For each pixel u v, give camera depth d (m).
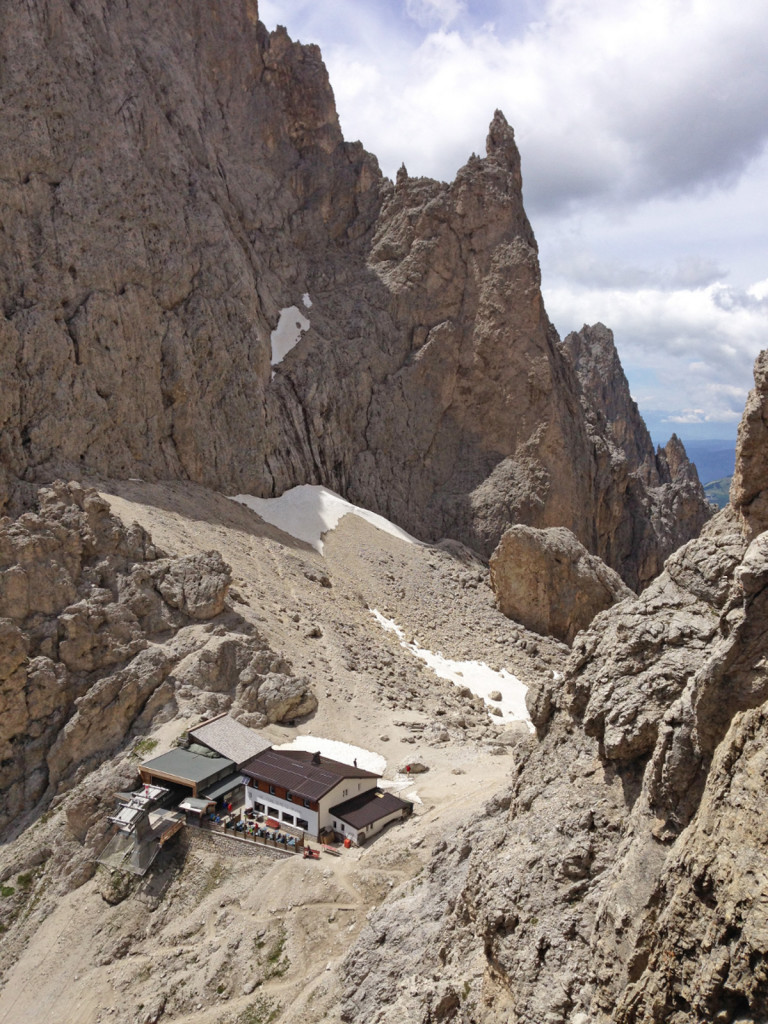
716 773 15.95
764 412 22.20
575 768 24.88
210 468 103.88
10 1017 42.41
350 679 67.56
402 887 38.50
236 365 109.62
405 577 101.19
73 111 102.00
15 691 58.25
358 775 49.41
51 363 90.06
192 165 119.75
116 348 96.88
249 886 44.50
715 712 17.44
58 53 103.56
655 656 23.38
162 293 104.69
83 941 45.34
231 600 70.44
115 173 104.19
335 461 120.75
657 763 19.02
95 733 57.47
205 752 53.47
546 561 99.25
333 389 122.69
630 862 18.50
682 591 24.31
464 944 26.20
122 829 49.12
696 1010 14.41
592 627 27.03
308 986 36.69
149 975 41.91
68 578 63.69
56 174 98.75
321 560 98.00
